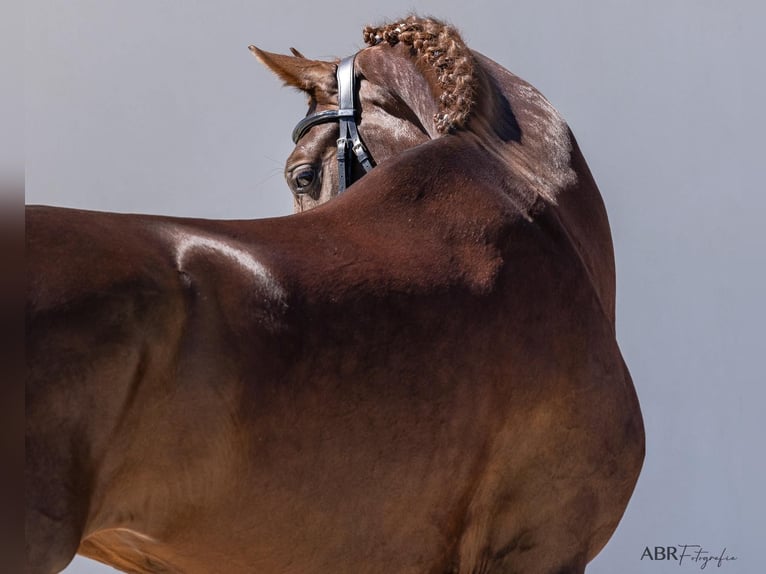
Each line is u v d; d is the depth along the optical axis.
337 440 4.95
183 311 4.45
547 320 5.84
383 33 7.48
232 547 4.84
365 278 5.19
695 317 12.70
